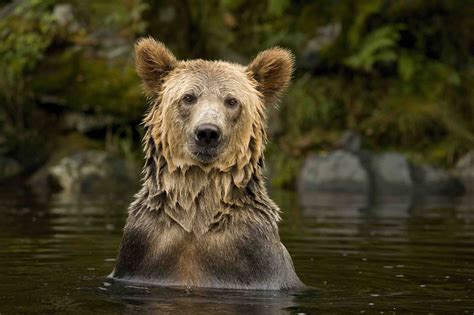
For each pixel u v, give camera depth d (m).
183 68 7.53
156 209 7.19
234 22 20.03
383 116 19.52
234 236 7.05
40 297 6.47
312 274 8.04
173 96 7.28
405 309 6.21
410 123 19.33
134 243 7.20
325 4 20.38
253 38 20.19
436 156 18.86
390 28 19.45
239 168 7.21
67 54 19.08
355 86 20.09
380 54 19.33
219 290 6.79
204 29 19.97
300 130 19.28
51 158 18.33
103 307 6.07
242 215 7.14
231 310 6.04
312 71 20.14
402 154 18.41
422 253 9.42
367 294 6.87
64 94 18.62
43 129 18.72
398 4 19.97
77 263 8.50
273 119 19.28
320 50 19.81
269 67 7.83
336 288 7.19
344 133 19.03
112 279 7.29
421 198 16.05
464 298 6.70
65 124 18.78
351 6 19.98
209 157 7.00
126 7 19.77
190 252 7.05
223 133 6.97
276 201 15.43
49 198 15.59
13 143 18.31
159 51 7.68
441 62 20.53
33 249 9.47
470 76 20.44
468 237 10.68
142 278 7.13
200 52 19.84
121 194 16.50
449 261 8.85
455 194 16.94
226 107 7.21
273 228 7.24
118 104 18.53
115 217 12.66
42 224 11.76
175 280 6.99
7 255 9.02
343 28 19.86
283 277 7.11
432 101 19.86
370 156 18.33
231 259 6.99
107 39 19.41
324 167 17.92
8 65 19.00
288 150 18.86
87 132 18.72
